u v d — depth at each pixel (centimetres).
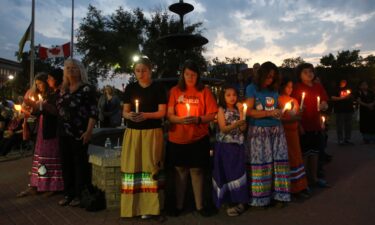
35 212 425
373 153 816
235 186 404
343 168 652
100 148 500
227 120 407
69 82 449
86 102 439
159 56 2645
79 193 445
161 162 399
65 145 440
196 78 399
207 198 445
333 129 1505
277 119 424
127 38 3275
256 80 423
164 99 396
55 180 487
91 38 3288
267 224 375
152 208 387
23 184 571
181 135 390
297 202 450
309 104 504
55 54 1823
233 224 377
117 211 421
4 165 773
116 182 424
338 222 376
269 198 417
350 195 475
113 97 1035
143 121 389
